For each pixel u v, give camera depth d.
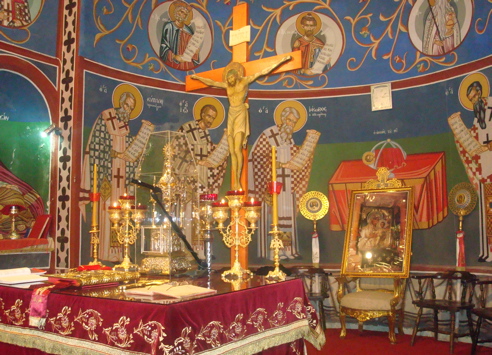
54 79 6.17
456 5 6.83
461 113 6.74
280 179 7.66
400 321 6.51
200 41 7.55
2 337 3.13
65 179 5.96
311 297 6.67
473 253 6.48
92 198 4.52
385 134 7.37
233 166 4.10
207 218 4.11
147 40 7.05
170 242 3.64
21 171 5.85
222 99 7.61
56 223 5.93
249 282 3.40
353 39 7.61
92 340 2.67
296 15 7.78
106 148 6.41
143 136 6.87
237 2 7.66
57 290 2.98
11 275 3.41
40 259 5.74
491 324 6.13
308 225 7.54
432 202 6.92
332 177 7.55
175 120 7.24
